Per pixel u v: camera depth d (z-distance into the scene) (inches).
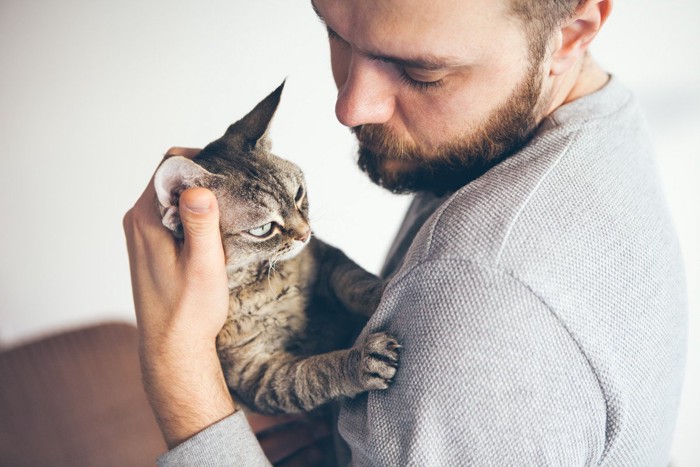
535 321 34.4
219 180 60.5
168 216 51.1
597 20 41.4
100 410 98.3
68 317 144.9
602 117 42.9
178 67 118.5
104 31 114.8
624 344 36.9
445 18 36.5
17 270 137.6
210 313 50.6
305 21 112.5
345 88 44.9
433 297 37.0
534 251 35.4
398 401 38.1
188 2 112.4
